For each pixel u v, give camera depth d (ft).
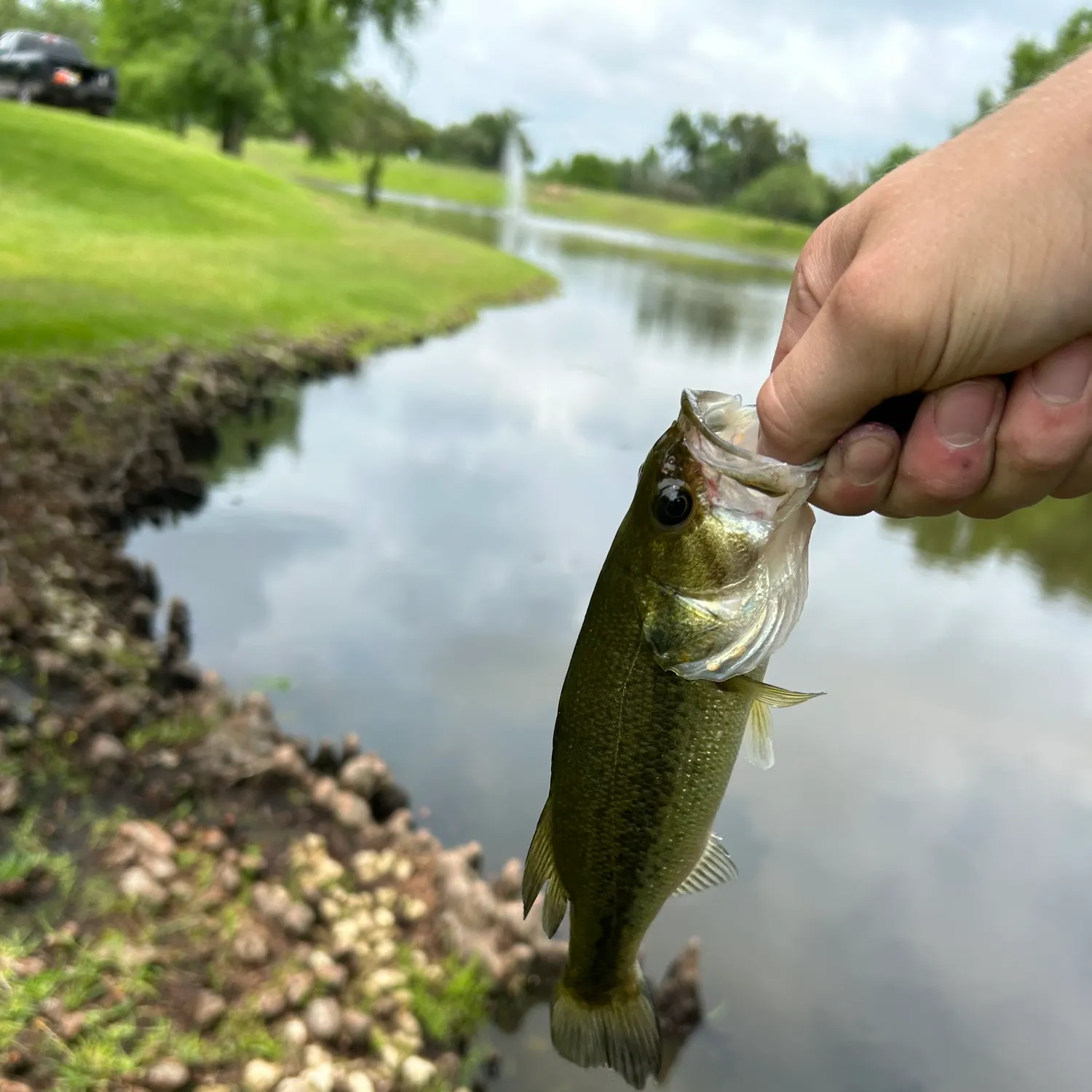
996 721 3.19
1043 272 0.66
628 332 11.07
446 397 6.93
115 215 10.20
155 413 4.68
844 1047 1.91
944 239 0.67
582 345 9.77
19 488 3.43
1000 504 0.79
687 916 2.19
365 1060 1.61
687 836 0.98
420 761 2.60
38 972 1.54
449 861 2.05
